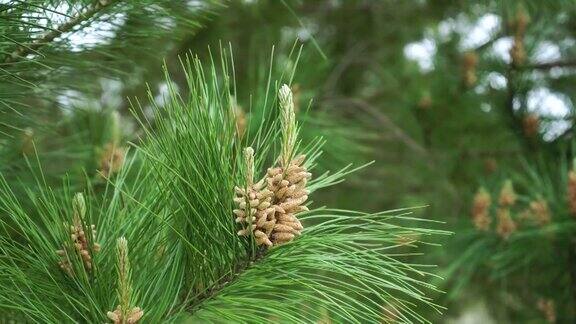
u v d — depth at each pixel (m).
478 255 1.41
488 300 1.70
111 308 0.73
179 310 0.75
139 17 0.90
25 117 0.91
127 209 0.79
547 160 1.57
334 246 0.73
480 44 1.82
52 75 0.91
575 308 1.49
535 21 1.70
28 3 0.76
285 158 0.70
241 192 0.70
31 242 0.75
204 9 0.96
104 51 0.94
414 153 1.92
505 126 1.66
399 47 2.29
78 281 0.74
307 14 2.22
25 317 0.79
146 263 0.76
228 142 0.73
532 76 1.65
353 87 2.35
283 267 0.73
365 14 2.29
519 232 1.33
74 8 0.85
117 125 1.01
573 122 1.58
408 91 1.94
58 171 1.01
